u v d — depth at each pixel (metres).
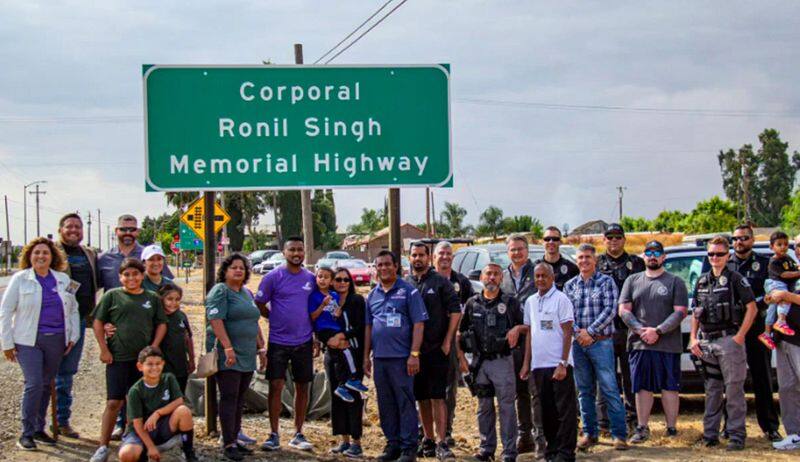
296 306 8.79
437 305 8.48
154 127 9.41
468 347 8.41
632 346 9.15
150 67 9.41
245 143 9.55
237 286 8.52
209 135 9.50
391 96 9.79
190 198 56.41
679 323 8.89
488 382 8.38
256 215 78.56
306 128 9.66
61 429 9.08
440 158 9.86
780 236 8.77
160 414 7.71
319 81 9.68
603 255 9.81
